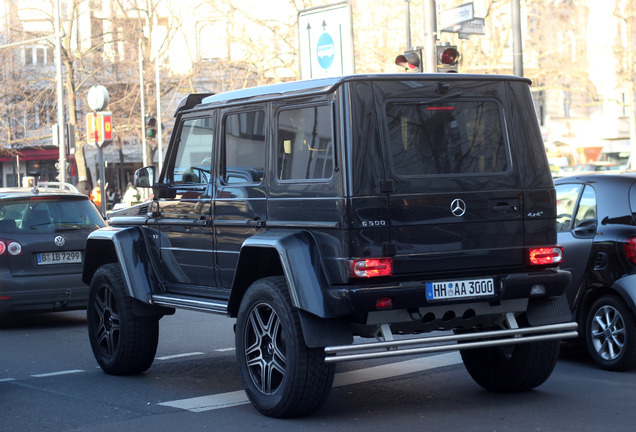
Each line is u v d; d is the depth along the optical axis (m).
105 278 8.36
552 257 6.55
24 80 46.53
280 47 44.00
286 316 6.13
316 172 6.26
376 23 39.34
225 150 7.20
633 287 8.01
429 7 16.70
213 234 7.23
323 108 6.25
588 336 8.48
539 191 6.57
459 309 6.26
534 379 6.99
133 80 47.22
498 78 6.59
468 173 6.35
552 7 52.69
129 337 8.14
